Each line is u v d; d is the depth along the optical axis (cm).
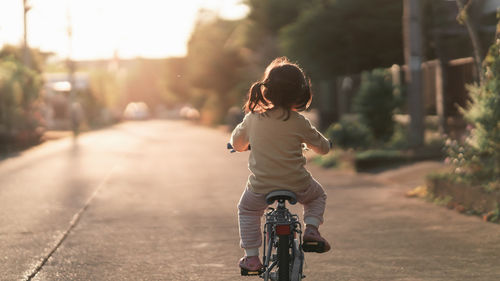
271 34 4259
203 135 4128
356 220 946
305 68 2919
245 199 466
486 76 1022
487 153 1075
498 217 896
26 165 1962
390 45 2827
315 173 1647
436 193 1118
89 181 1523
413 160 1616
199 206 1123
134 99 12988
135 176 1633
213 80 6234
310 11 2931
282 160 451
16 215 1033
